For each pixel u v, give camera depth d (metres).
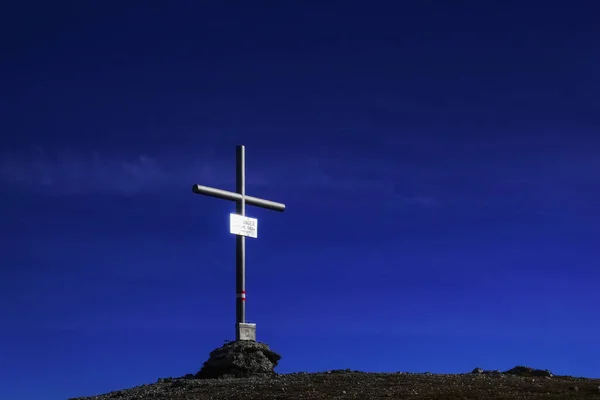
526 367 22.23
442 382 19.75
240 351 25.44
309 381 21.09
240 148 27.86
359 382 20.41
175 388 22.67
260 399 18.98
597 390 17.80
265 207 28.39
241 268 26.88
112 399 22.42
